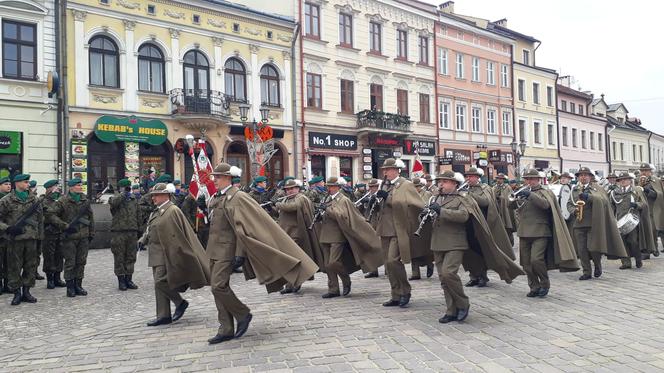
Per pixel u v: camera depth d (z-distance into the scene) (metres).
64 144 19.19
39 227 9.41
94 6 19.97
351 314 7.57
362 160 29.14
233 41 23.98
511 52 39.56
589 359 5.34
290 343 6.16
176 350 6.06
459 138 35.19
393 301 8.05
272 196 14.23
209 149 22.80
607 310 7.45
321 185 12.44
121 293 9.95
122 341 6.55
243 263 6.61
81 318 7.97
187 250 7.09
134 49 21.05
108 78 20.61
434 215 7.04
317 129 27.12
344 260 9.08
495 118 38.22
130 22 20.86
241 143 24.11
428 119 33.25
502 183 13.47
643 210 12.26
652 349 5.63
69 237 9.60
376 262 8.91
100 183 20.20
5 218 9.05
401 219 7.85
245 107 19.98
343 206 8.79
